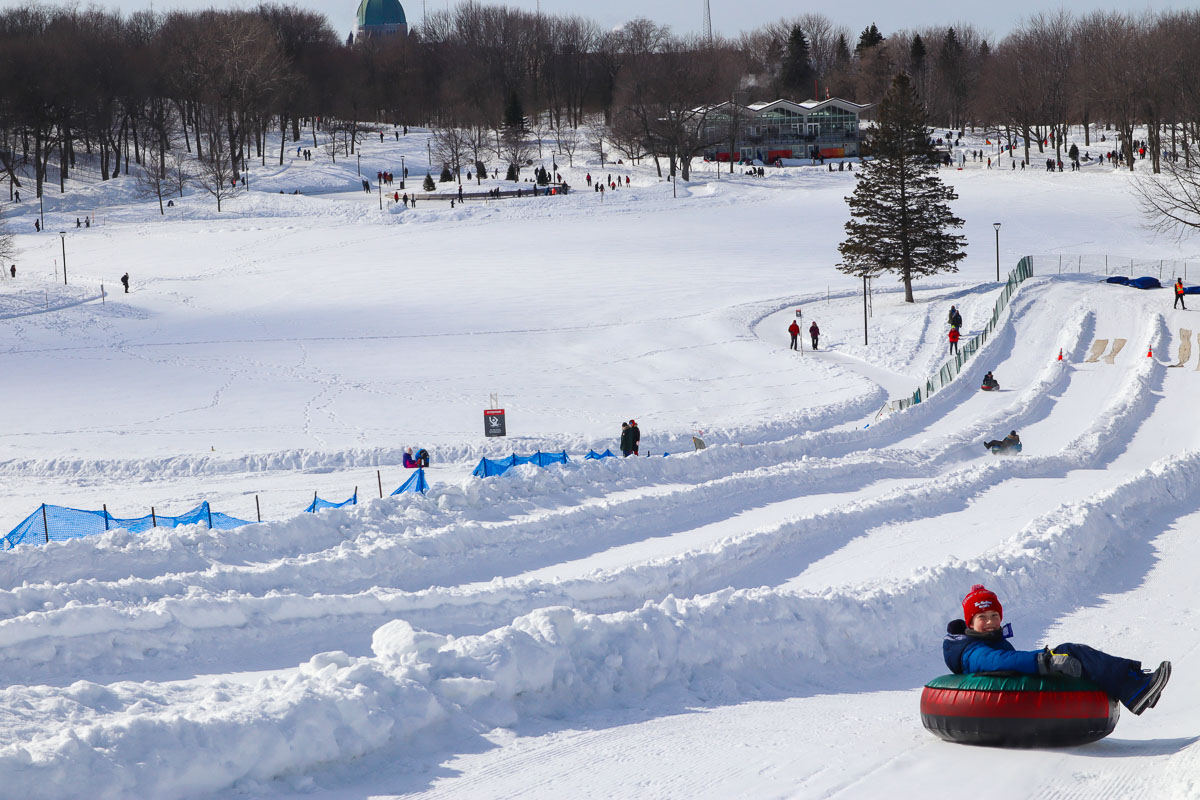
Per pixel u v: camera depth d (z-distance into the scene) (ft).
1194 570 65.51
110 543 61.16
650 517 79.05
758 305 257.55
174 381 195.52
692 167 582.76
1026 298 239.71
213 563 62.08
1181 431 144.36
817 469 100.32
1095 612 56.59
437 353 219.61
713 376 196.34
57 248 406.82
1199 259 293.23
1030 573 59.77
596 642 38.58
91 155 609.42
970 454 125.80
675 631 40.78
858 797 26.76
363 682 31.94
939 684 31.68
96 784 25.21
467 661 34.40
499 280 306.76
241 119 578.66
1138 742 31.37
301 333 244.01
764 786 27.81
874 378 194.49
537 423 159.84
